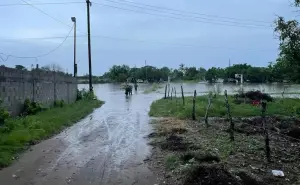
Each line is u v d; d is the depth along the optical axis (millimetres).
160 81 108688
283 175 7961
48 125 14406
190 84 84125
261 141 11664
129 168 8750
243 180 7359
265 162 8984
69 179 7879
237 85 65000
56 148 11133
